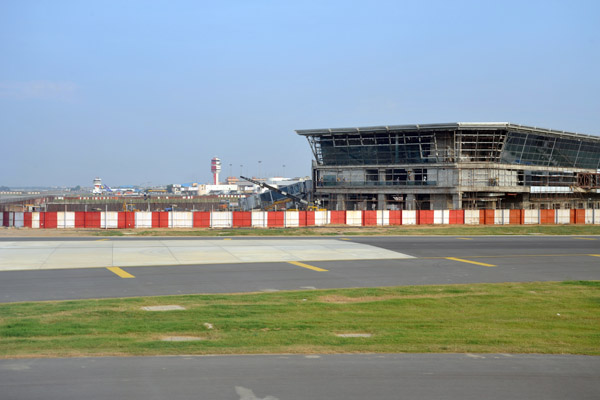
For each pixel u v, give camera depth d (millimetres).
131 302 24750
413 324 20375
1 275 33094
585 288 30156
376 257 43156
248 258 41875
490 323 20922
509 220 87875
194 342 16641
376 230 72750
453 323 20781
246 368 13625
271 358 14672
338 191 116188
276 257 42531
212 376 12883
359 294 27750
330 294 27672
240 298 26172
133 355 14844
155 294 27516
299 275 34219
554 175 118438
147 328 18922
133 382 12336
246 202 145750
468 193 108812
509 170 110438
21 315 21375
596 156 129750
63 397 11281
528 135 110562
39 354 14867
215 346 16125
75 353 14992
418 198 110938
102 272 34594
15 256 41531
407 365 14148
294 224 83188
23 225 77438
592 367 14320
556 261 41875
